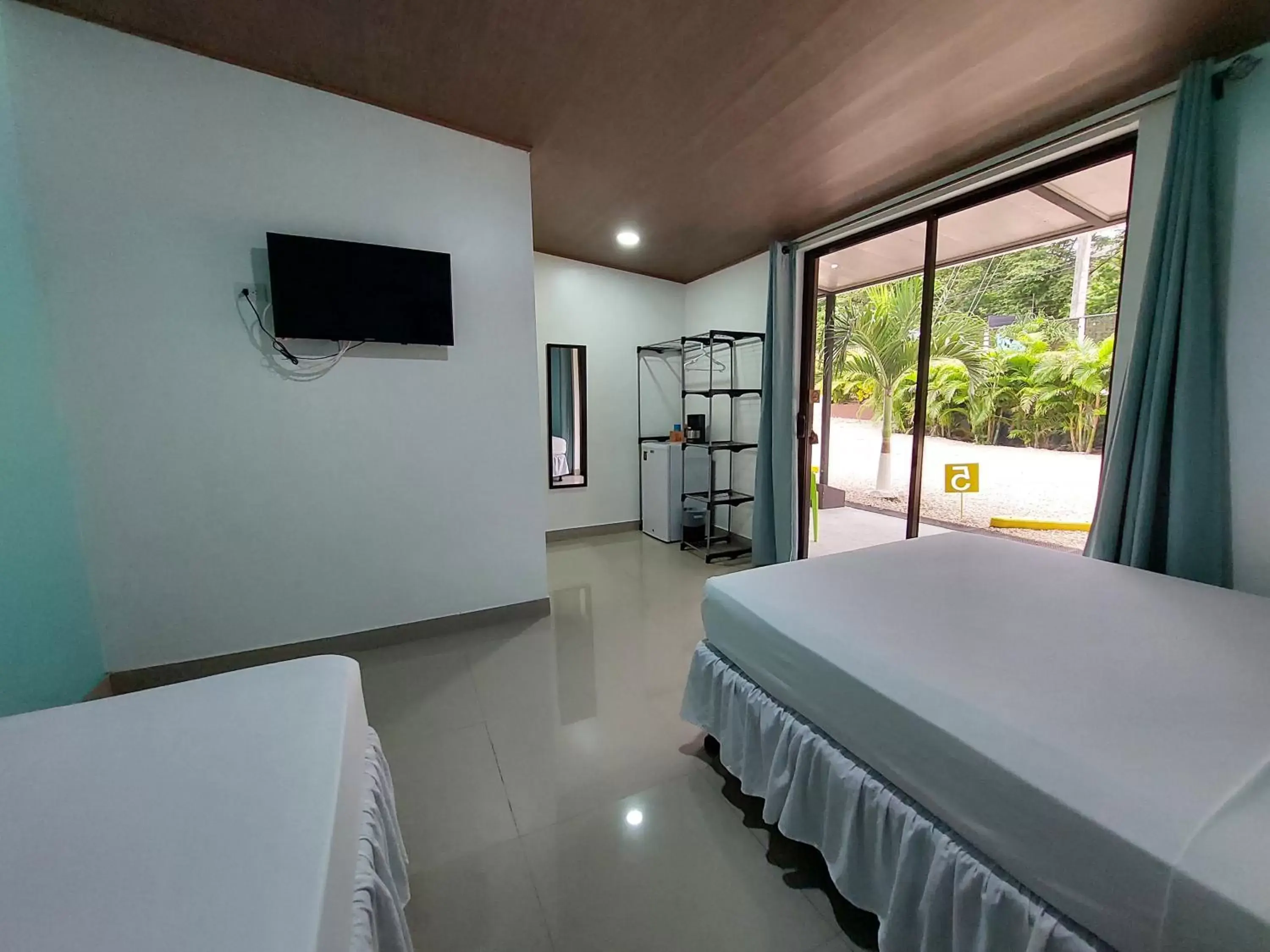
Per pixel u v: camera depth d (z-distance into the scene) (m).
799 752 1.32
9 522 1.57
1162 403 1.85
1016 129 2.24
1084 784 0.81
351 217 2.20
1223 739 0.89
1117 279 2.93
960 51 1.76
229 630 2.18
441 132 2.33
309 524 2.28
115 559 1.98
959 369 4.14
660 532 4.52
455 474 2.56
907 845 1.04
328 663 1.19
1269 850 0.67
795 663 1.33
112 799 0.77
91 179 1.82
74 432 1.87
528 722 1.94
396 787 1.60
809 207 3.10
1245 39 1.67
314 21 1.70
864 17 1.62
